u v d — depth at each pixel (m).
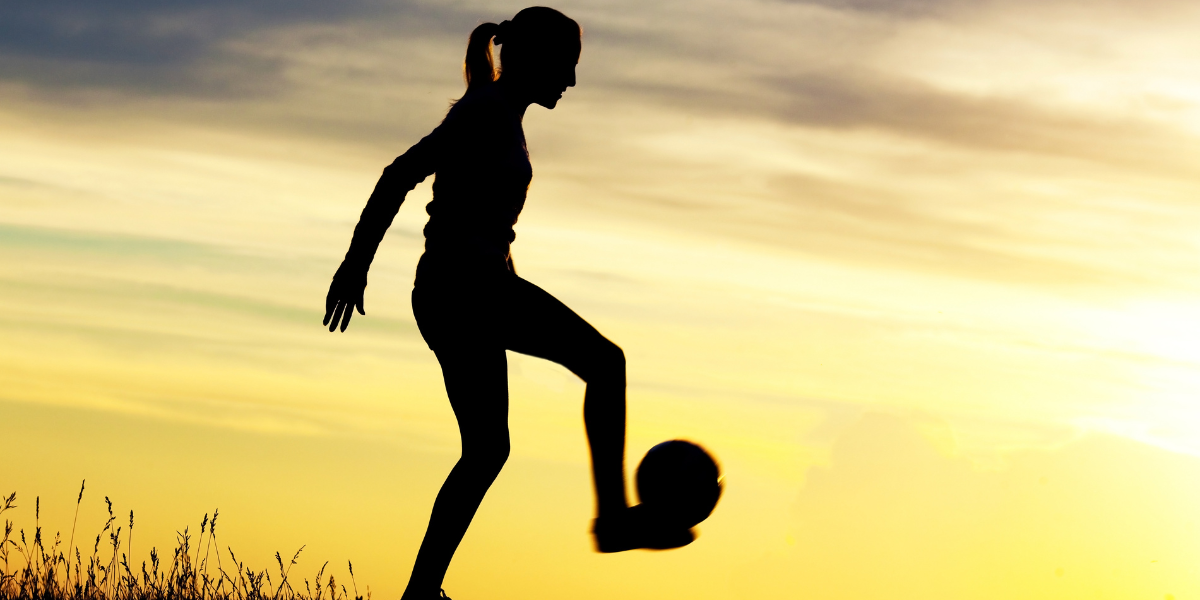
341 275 3.67
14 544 4.67
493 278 3.73
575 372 3.82
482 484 3.77
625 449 3.80
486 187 3.78
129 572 4.80
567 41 3.97
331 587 4.90
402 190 3.70
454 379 3.80
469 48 4.10
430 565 3.72
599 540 3.78
